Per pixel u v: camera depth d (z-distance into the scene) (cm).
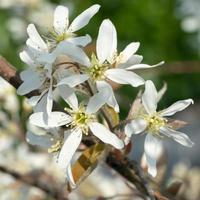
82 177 29
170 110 30
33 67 29
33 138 31
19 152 48
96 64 29
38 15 65
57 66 28
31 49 29
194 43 70
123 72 29
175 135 30
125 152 31
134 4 69
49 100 28
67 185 29
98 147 29
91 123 29
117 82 28
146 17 70
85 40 28
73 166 29
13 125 48
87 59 28
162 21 70
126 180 34
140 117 30
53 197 40
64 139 29
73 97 29
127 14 69
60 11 31
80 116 29
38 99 28
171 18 70
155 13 70
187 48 70
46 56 28
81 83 28
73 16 68
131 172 31
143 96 30
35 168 46
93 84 29
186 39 70
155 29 70
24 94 29
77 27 30
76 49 28
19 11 66
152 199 30
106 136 29
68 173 28
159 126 30
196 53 70
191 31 70
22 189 44
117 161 31
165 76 66
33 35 30
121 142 28
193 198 48
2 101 48
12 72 30
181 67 60
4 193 44
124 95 62
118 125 29
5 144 48
